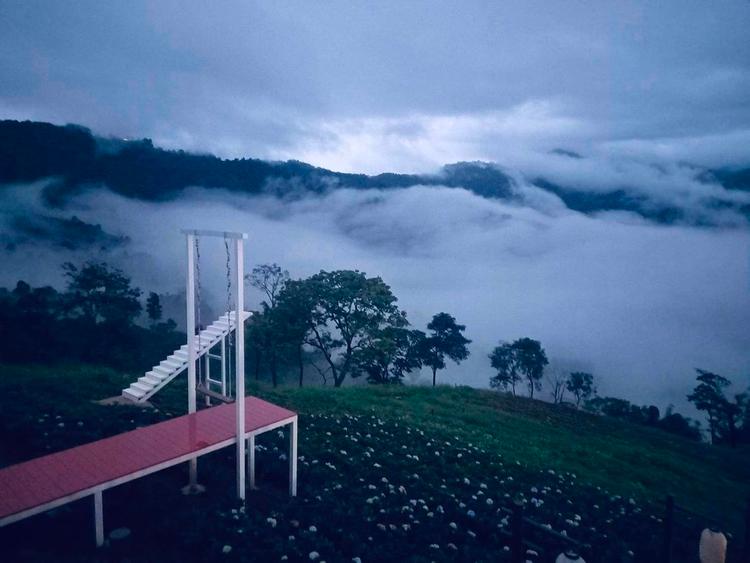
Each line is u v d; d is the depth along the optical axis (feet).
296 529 39.19
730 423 199.93
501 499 53.21
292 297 135.33
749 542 36.76
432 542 41.04
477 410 104.12
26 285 133.08
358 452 59.62
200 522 37.32
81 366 105.60
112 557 33.68
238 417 41.19
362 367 139.74
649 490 75.92
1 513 29.25
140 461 36.35
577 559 21.80
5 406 57.47
